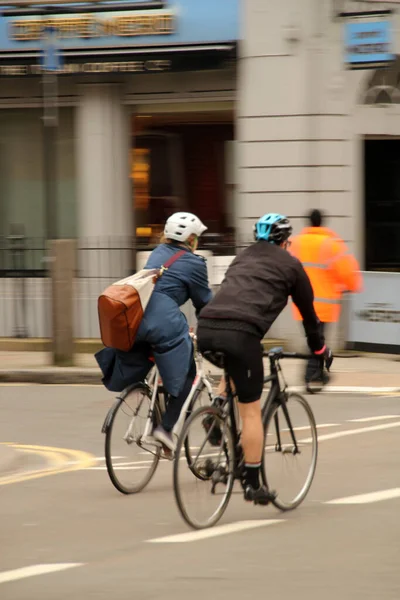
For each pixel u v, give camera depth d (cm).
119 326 1239
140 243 2853
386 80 2722
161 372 1265
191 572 934
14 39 2800
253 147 2686
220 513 1121
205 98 2805
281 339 2559
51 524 1138
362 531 1061
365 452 1469
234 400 1142
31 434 1695
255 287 1102
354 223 2683
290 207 2662
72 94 2864
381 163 2828
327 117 2639
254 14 2656
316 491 1250
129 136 2886
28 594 884
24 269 2911
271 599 851
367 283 2416
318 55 2623
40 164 2952
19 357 2564
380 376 2181
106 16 2739
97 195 2861
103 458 1509
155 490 1299
